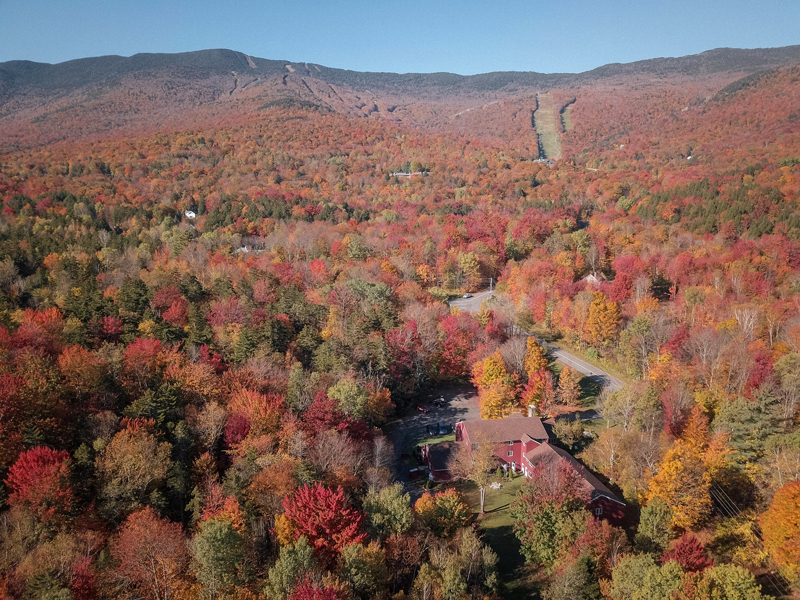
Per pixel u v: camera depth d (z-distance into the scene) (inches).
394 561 1764.3
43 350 2874.0
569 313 4503.0
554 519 1948.8
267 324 3474.4
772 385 2689.5
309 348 3592.5
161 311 3892.7
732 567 1448.1
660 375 3287.4
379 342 3548.2
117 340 3344.0
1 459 1980.8
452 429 3304.6
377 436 2901.1
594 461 2628.0
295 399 2822.3
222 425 2503.7
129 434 2144.4
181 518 2060.8
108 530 1895.9
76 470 2023.9
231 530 1605.6
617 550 1764.3
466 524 2148.1
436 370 3900.1
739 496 2176.4
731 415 2407.7
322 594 1391.5
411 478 2733.8
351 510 1861.5
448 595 1555.1
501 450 2790.4
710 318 4001.0
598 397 3425.2
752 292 4397.1
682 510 2009.1
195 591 1568.7
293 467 2113.7
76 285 4185.5
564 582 1620.3
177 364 2874.0
